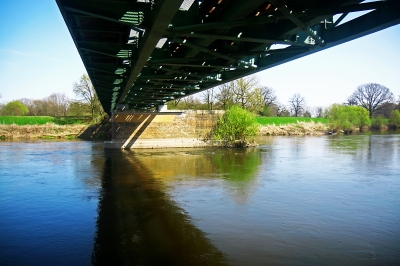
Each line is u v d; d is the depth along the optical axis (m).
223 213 14.10
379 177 22.17
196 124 44.62
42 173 24.34
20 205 15.54
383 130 91.00
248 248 10.30
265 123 87.44
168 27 9.27
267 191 18.17
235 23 8.40
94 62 15.97
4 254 9.95
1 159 32.19
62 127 69.31
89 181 21.38
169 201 16.19
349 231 11.84
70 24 10.40
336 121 79.06
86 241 10.96
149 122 43.09
